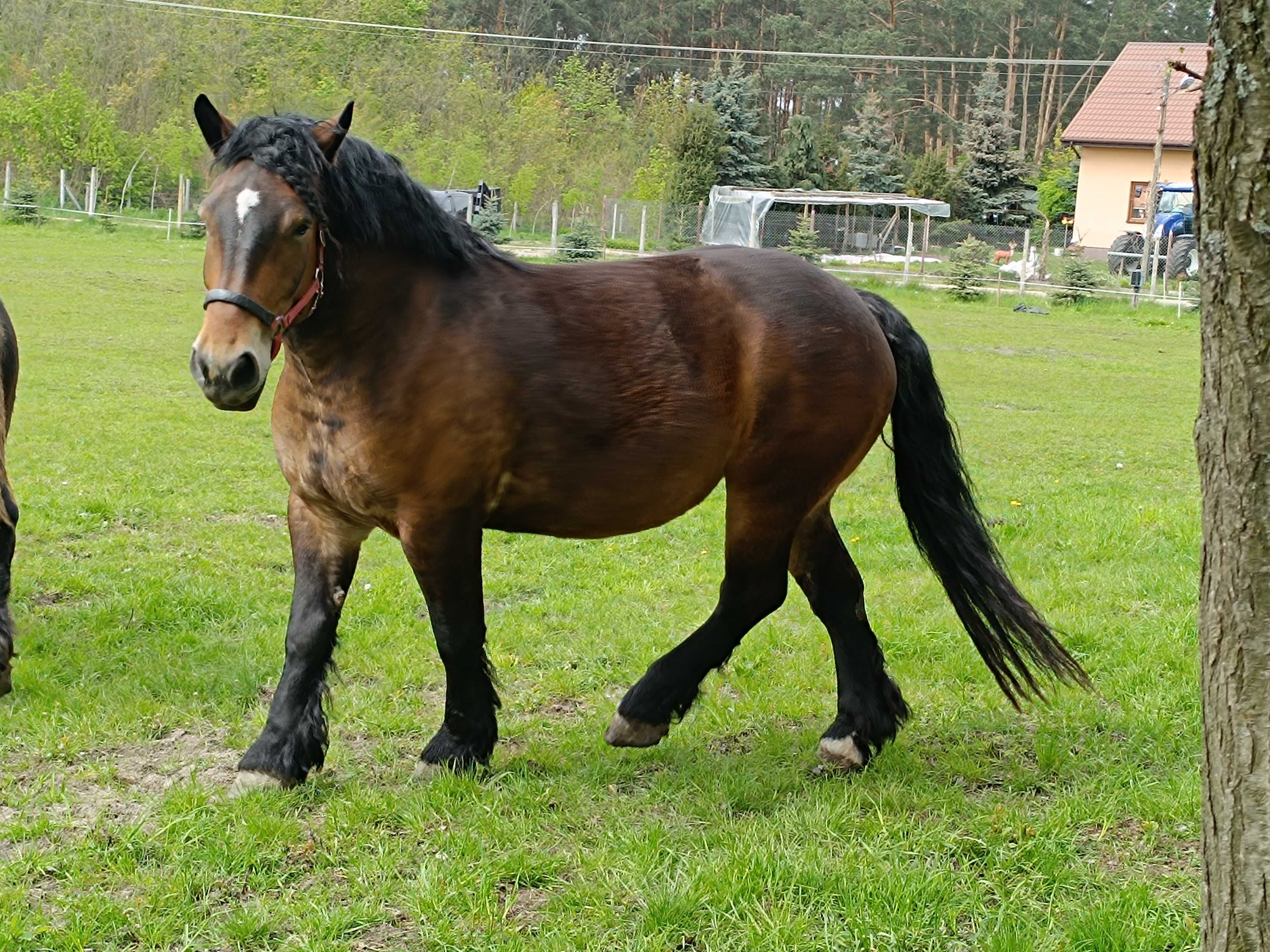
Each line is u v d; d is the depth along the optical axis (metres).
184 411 11.48
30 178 36.53
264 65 43.06
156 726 4.63
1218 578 2.32
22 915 3.26
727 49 54.22
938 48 64.88
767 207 35.75
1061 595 6.64
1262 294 2.16
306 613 4.11
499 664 5.49
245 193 3.50
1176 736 4.70
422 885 3.40
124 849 3.60
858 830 3.85
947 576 4.56
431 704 5.03
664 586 6.81
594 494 4.17
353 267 3.75
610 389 4.06
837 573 4.54
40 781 4.09
